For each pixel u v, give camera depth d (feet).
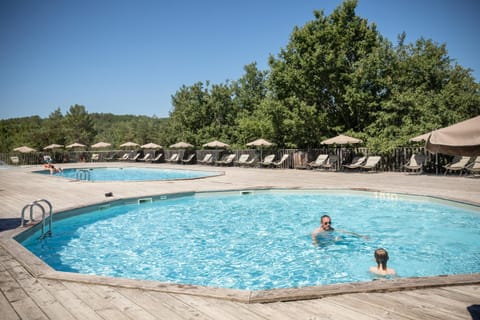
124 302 10.14
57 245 21.71
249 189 39.19
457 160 47.85
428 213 28.68
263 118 93.20
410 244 21.03
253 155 81.92
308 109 67.21
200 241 22.61
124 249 20.97
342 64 68.44
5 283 11.82
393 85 66.95
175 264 18.35
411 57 72.69
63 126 198.70
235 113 126.72
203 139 121.60
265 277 16.38
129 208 32.63
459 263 17.66
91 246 21.58
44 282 11.87
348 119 75.61
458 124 10.32
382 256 16.17
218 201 36.01
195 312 9.42
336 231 23.49
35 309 9.75
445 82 72.79
